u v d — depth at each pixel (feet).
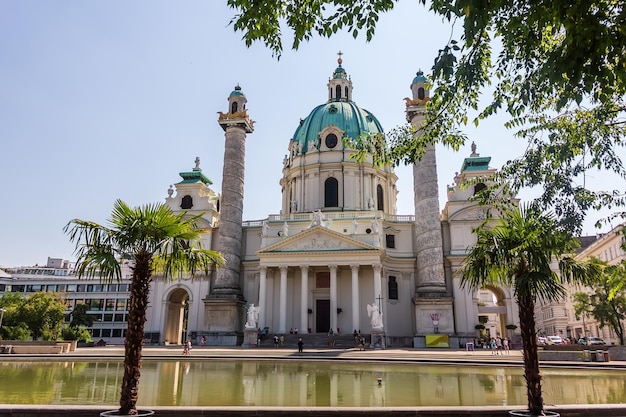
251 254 206.90
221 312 184.85
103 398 49.65
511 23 26.02
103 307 326.24
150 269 42.45
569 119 39.27
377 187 226.17
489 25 32.30
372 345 157.89
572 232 33.60
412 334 187.83
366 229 195.42
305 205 220.64
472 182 48.39
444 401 48.91
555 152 36.94
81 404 45.62
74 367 90.68
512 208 46.80
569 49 23.11
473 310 179.83
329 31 34.68
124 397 37.88
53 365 95.86
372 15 33.22
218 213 219.20
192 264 44.01
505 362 97.55
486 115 42.22
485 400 49.67
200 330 194.39
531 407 38.75
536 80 34.14
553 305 287.89
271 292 190.49
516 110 37.96
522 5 25.44
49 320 204.85
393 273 193.06
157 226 42.16
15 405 38.75
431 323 169.27
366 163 220.02
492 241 43.83
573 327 266.98
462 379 70.49
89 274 42.52
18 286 338.13
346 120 231.09
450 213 193.36
